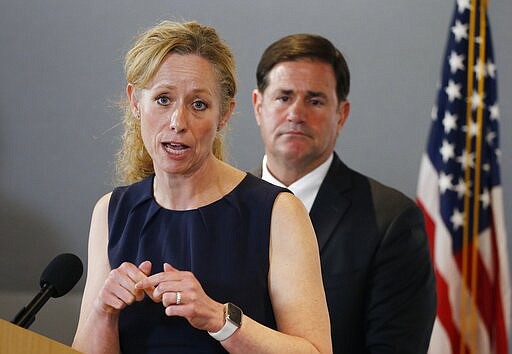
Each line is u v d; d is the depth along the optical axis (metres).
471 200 6.39
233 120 7.63
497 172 6.43
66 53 7.85
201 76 3.26
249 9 7.72
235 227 3.36
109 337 3.27
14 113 7.88
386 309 4.79
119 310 3.25
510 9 7.48
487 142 6.45
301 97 5.05
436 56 7.57
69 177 7.88
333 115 5.11
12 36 7.86
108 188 7.86
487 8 6.96
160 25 3.34
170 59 3.26
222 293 3.29
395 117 7.60
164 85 3.25
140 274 3.14
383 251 4.84
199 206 3.40
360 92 7.62
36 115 7.88
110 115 7.84
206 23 7.74
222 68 3.32
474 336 6.23
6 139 7.88
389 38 7.61
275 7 7.71
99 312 3.24
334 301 4.80
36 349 2.88
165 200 3.44
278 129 5.06
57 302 7.59
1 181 7.90
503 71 7.49
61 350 2.91
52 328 7.57
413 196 7.59
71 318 7.59
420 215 5.02
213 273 3.31
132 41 7.79
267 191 3.42
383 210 4.94
